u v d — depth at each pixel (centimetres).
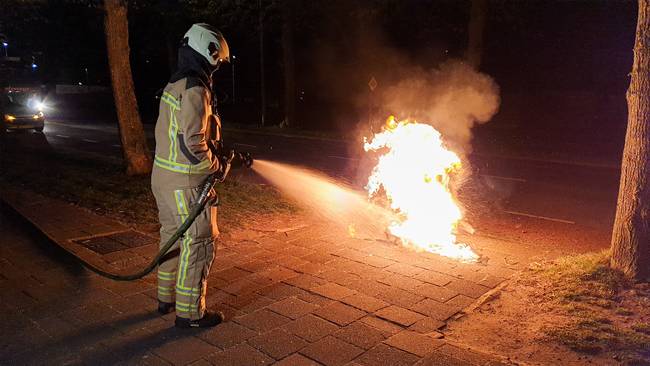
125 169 1019
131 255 547
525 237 691
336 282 479
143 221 679
